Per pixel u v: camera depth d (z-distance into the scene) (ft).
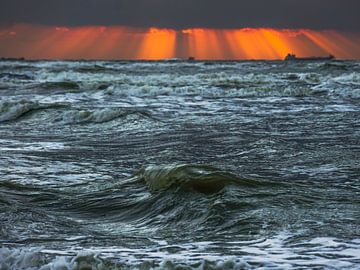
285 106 235.20
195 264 57.52
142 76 402.72
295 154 127.75
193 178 90.53
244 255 61.16
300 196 85.81
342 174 105.81
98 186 101.86
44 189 100.68
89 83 338.13
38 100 270.67
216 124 184.55
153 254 62.75
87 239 71.20
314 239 66.44
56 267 57.41
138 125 188.75
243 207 80.18
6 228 76.28
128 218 83.92
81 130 187.73
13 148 148.97
